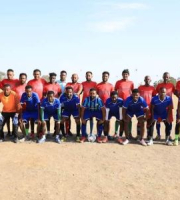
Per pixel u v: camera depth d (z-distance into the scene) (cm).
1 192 591
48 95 916
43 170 702
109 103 959
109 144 930
